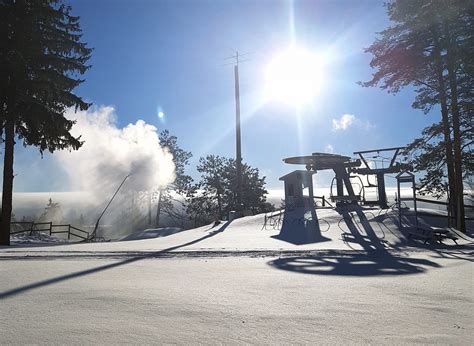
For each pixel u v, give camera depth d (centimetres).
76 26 2786
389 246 1638
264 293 727
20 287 792
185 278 896
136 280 870
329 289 763
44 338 471
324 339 467
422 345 445
